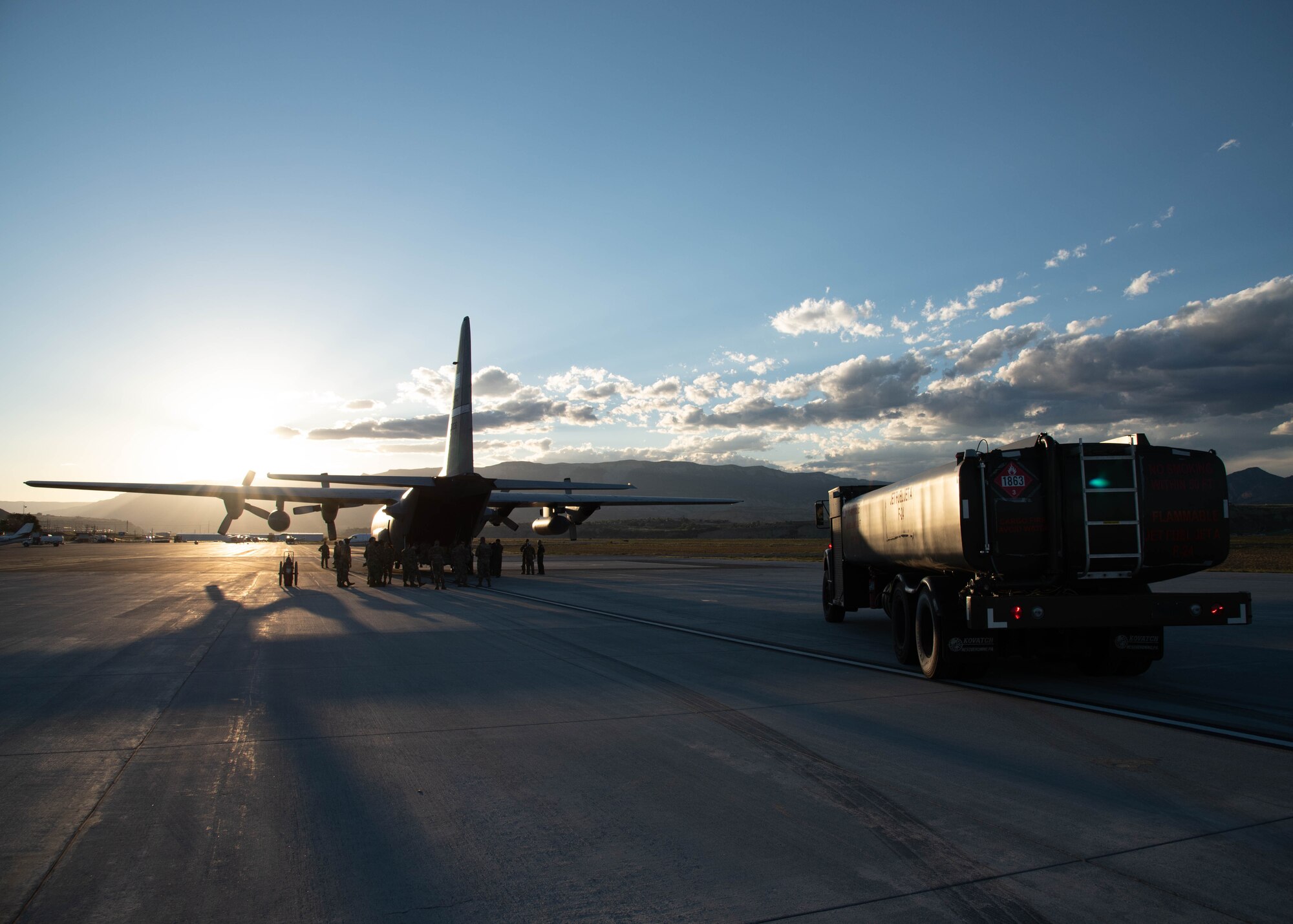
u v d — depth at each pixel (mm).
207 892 4074
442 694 9156
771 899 3961
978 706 8453
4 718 7988
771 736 7219
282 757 6566
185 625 16266
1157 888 4043
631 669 10867
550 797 5555
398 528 31219
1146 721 7738
